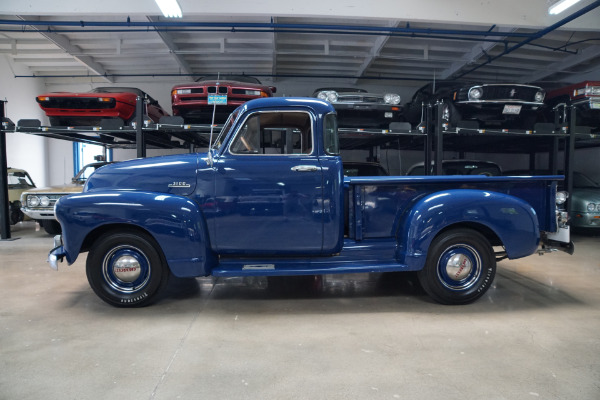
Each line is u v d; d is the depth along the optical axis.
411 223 2.98
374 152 10.26
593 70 9.98
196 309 3.04
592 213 6.46
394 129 6.25
